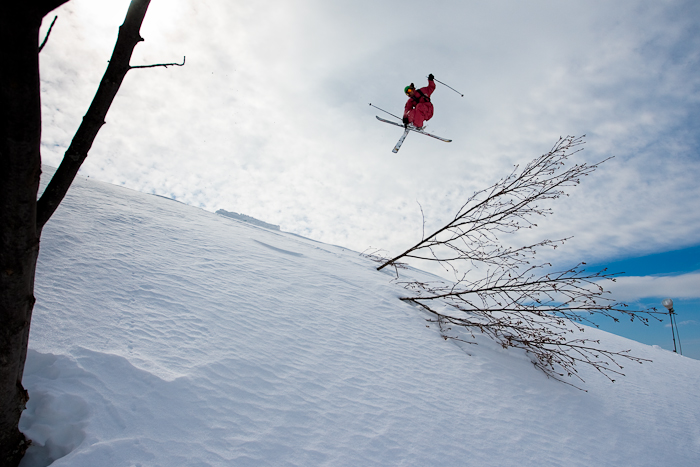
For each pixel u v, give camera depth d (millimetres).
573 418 3842
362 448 2609
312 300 5227
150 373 2578
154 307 3596
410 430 2947
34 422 2096
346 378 3463
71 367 2439
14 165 1367
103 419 2174
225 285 4707
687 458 3650
